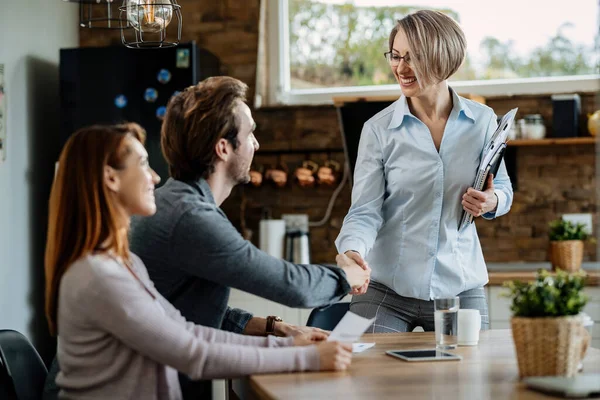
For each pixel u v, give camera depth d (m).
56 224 1.72
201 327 1.96
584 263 4.41
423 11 2.53
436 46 2.46
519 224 4.54
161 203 1.97
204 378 1.72
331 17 4.82
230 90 2.04
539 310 1.66
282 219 4.71
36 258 4.29
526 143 4.32
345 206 4.67
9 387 2.11
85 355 1.68
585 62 4.57
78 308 1.66
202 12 4.79
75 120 4.29
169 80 4.25
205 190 2.03
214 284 2.04
